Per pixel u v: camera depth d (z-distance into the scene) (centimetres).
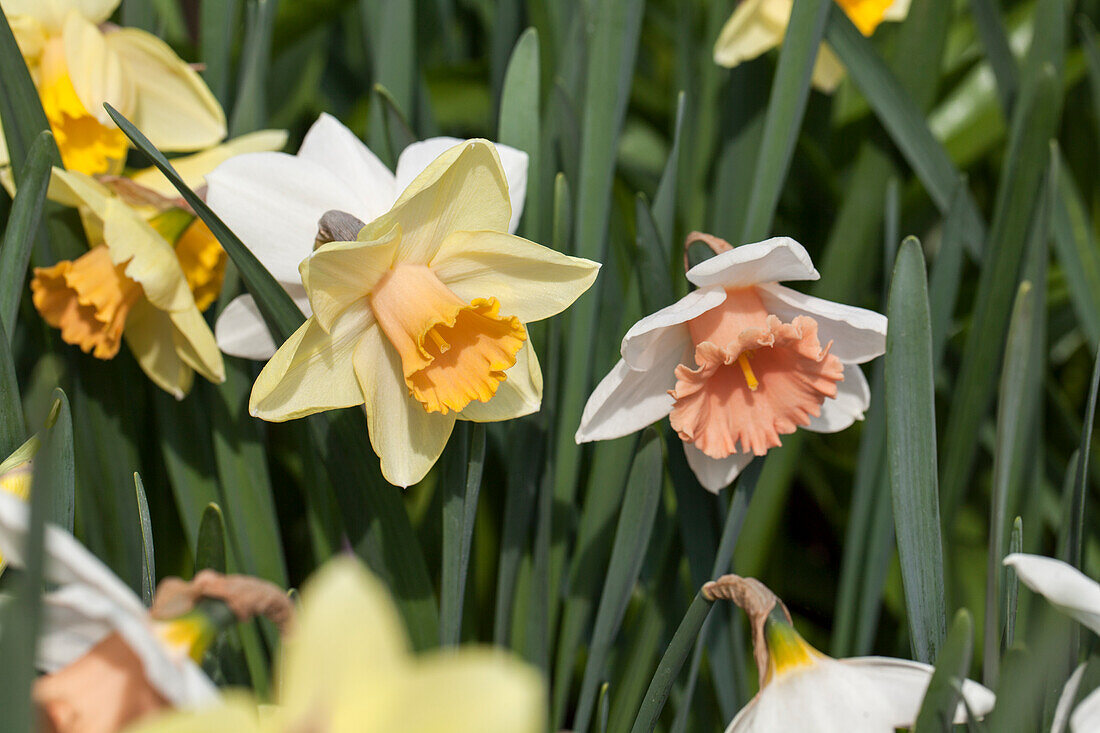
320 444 75
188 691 62
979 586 84
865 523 80
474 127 93
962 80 92
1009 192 80
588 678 76
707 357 72
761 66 87
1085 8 97
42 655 63
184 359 77
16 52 74
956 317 91
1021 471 80
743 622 85
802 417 74
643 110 94
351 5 91
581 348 77
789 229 92
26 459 69
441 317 70
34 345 83
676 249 86
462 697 54
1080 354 94
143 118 82
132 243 75
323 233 73
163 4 92
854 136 90
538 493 77
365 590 57
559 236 76
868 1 89
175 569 83
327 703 58
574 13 86
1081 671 67
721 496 76
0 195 80
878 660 67
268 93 90
